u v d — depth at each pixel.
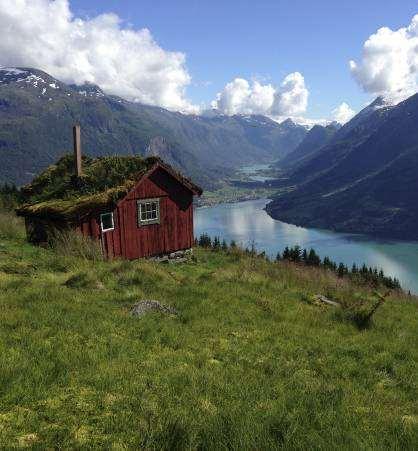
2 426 5.41
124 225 25.05
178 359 8.75
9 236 23.73
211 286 16.55
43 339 8.74
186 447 5.14
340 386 8.30
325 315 14.75
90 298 12.48
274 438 5.53
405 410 7.82
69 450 5.07
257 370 8.85
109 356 8.34
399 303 21.36
